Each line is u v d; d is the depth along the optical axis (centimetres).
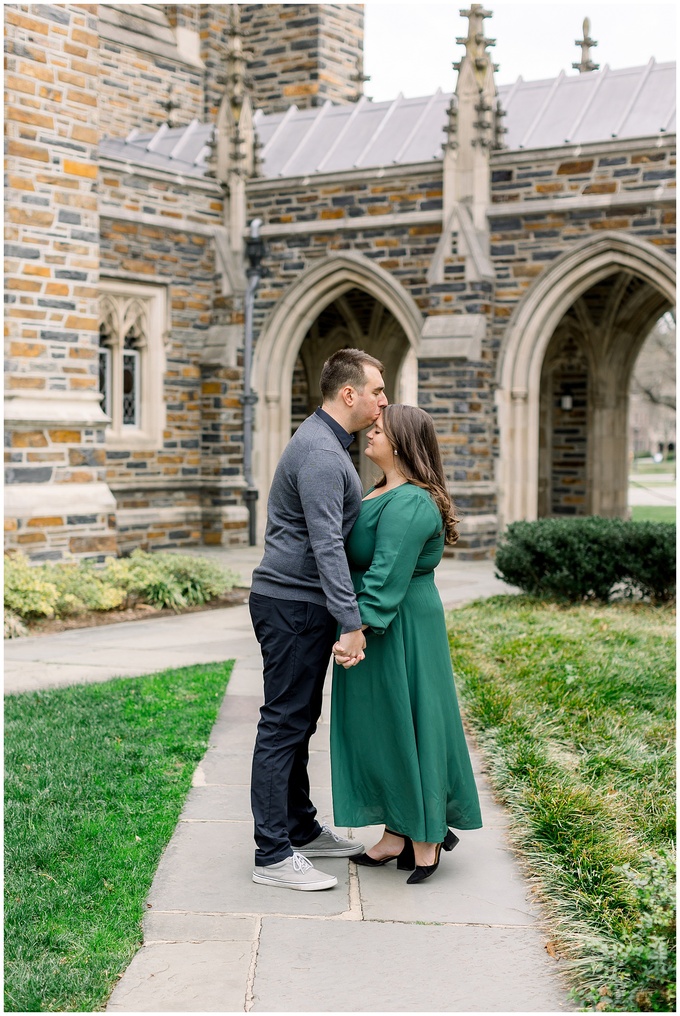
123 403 1502
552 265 1381
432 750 384
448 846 404
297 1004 297
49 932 330
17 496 1010
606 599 1029
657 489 3688
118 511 1472
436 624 395
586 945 318
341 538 378
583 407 1808
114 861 390
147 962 321
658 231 1318
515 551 1041
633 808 443
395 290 1488
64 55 1045
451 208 1420
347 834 445
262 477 1609
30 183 1023
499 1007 296
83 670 725
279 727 392
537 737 541
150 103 2031
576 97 1474
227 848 414
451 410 1403
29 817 427
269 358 1593
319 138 1659
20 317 1020
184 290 1548
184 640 851
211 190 1572
